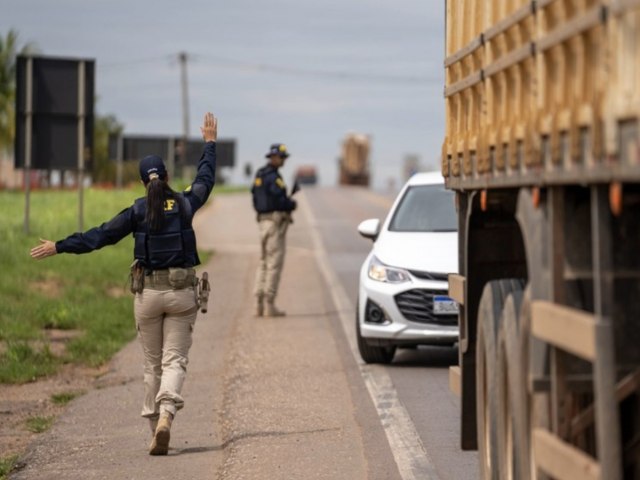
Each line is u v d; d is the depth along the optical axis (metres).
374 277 45.25
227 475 29.44
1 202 139.75
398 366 45.38
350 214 160.75
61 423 37.12
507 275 25.62
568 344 17.11
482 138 22.92
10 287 63.78
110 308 61.41
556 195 18.36
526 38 19.92
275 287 60.75
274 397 39.72
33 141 79.19
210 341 53.44
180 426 36.25
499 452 22.45
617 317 17.50
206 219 145.62
